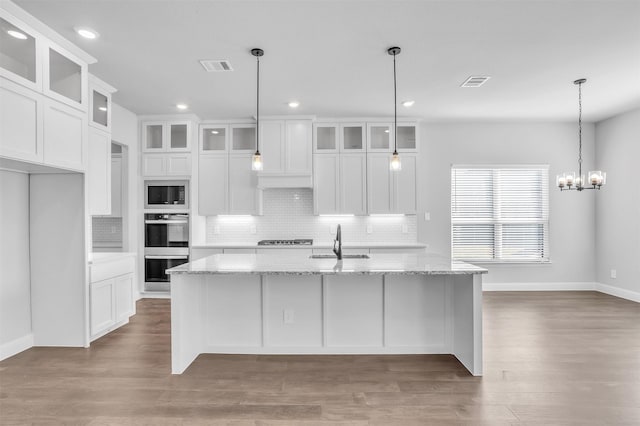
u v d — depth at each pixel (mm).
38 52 2855
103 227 5852
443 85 4145
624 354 3211
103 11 2643
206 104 4828
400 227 5879
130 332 3895
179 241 5410
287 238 5902
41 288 3475
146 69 3664
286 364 3020
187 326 2977
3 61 2592
